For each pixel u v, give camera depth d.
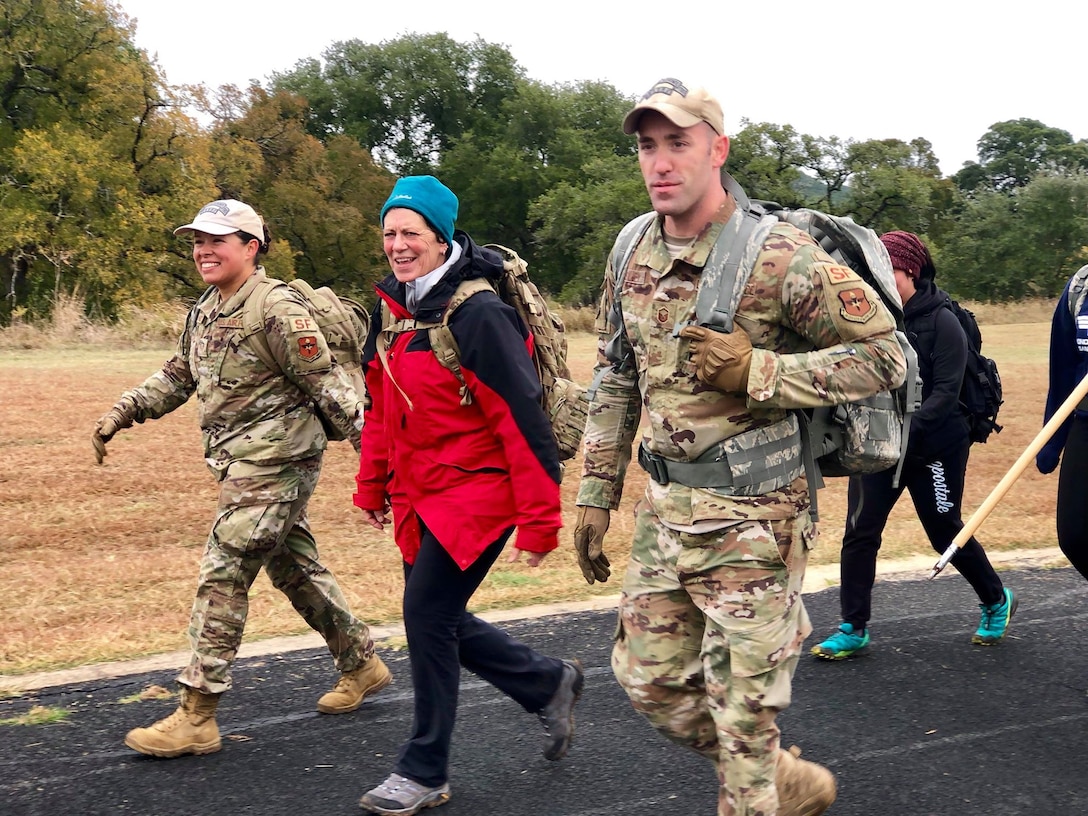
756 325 2.68
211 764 3.67
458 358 3.23
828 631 5.38
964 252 61.28
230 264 3.79
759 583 2.68
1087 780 3.69
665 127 2.63
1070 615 5.68
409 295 3.32
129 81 33.84
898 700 4.42
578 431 3.42
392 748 3.83
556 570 6.46
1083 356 4.36
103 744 3.81
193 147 35.31
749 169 48.09
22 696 4.23
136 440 10.06
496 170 64.88
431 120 71.88
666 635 2.81
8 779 3.52
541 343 3.41
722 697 2.69
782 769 2.88
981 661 4.92
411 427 3.32
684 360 2.71
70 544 6.80
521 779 3.61
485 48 72.69
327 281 49.56
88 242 30.88
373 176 50.88
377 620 5.36
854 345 2.64
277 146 47.41
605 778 3.62
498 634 3.58
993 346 24.78
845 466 2.92
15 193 30.59
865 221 50.19
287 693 4.34
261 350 3.73
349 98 70.25
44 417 10.73
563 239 55.44
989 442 11.82
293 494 3.80
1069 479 4.39
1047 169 63.25
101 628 5.08
